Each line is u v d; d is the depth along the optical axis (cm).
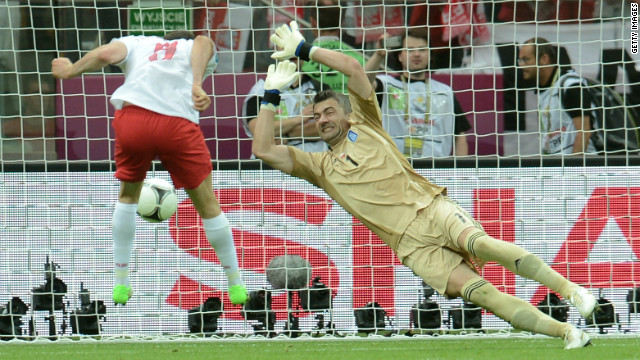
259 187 2917
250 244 2900
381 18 3319
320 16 3309
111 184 2920
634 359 1875
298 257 2811
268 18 3319
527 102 3256
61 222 2906
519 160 2931
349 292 2862
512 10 3391
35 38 3141
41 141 3150
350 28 3091
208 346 2447
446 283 2177
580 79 3088
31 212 2903
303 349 2298
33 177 2911
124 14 3281
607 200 2912
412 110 3139
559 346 2269
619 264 2894
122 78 3166
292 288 2789
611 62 3259
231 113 3156
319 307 2773
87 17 3272
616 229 2908
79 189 2916
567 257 2908
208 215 2141
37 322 2794
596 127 3250
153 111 1978
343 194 2298
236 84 3180
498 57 3334
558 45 3105
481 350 2162
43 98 3155
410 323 2820
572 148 3228
